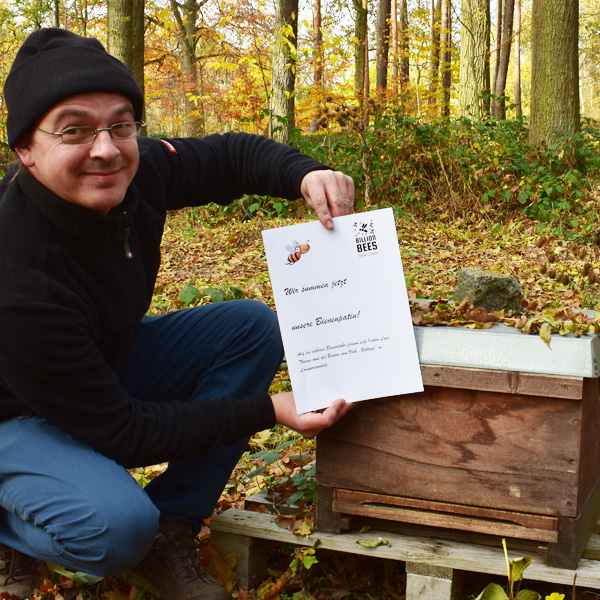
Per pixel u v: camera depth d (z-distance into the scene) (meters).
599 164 8.03
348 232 1.65
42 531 1.62
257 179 1.96
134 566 1.64
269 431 2.84
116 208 1.65
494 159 7.89
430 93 15.23
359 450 1.72
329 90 10.55
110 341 1.71
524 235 6.80
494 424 1.60
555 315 1.71
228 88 14.67
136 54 10.86
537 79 8.73
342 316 1.65
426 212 7.61
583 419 1.55
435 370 1.61
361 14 15.46
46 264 1.50
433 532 1.75
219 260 6.26
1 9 15.13
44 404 1.51
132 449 1.57
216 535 1.86
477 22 12.45
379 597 1.80
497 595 1.50
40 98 1.43
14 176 1.58
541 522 1.59
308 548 1.85
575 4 8.46
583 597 1.70
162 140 1.95
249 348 1.95
